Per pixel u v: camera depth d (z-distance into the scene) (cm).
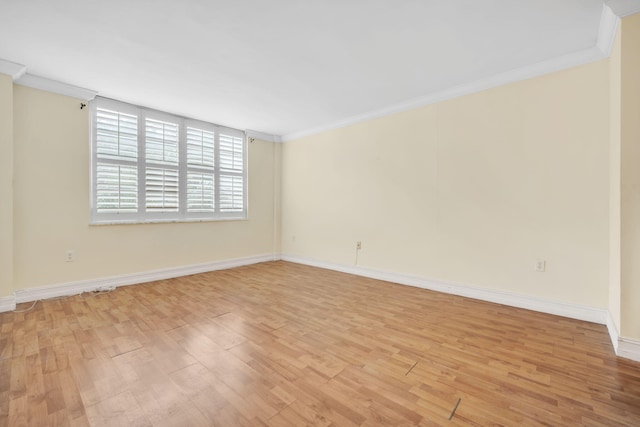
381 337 221
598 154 243
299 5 190
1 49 242
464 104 318
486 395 153
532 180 276
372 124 405
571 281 258
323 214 473
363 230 419
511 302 290
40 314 263
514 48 244
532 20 206
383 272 396
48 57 256
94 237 339
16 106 287
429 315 266
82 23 207
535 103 273
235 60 262
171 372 174
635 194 187
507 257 292
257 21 206
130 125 367
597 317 246
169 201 403
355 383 164
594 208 246
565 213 260
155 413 139
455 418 137
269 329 236
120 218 361
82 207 330
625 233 190
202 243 439
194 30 217
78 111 325
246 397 151
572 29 217
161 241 395
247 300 308
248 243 500
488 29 217
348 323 248
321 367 180
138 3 186
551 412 140
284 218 539
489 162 301
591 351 199
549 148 266
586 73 248
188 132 424
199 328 237
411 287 359
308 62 266
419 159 357
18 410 140
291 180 525
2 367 177
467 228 319
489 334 226
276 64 269
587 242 250
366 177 414
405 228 372
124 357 191
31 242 298
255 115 416
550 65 263
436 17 203
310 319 257
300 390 157
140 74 289
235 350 201
